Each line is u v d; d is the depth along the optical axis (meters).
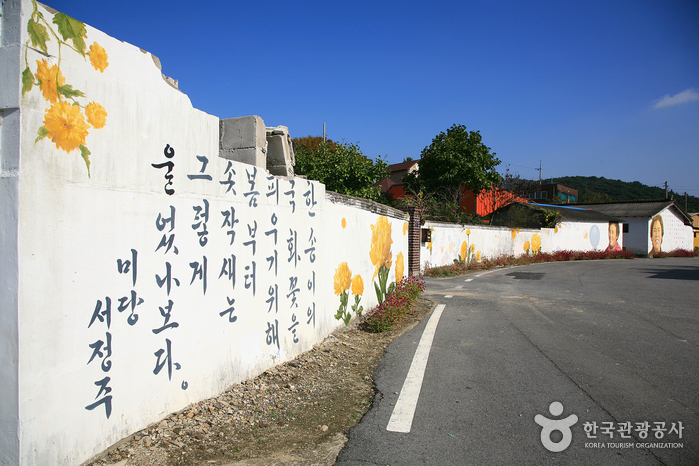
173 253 3.16
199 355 3.46
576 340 6.04
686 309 8.45
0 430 2.18
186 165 3.27
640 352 5.46
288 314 4.81
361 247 7.28
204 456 2.83
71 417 2.43
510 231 22.55
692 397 4.03
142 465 2.64
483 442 3.16
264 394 3.89
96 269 2.56
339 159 16.12
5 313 2.15
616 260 26.89
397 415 3.60
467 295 10.30
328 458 2.91
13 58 2.15
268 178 4.37
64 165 2.35
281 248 4.64
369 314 7.53
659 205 34.12
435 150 24.28
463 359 5.14
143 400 2.95
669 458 2.96
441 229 16.52
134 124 2.81
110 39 2.65
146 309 2.94
